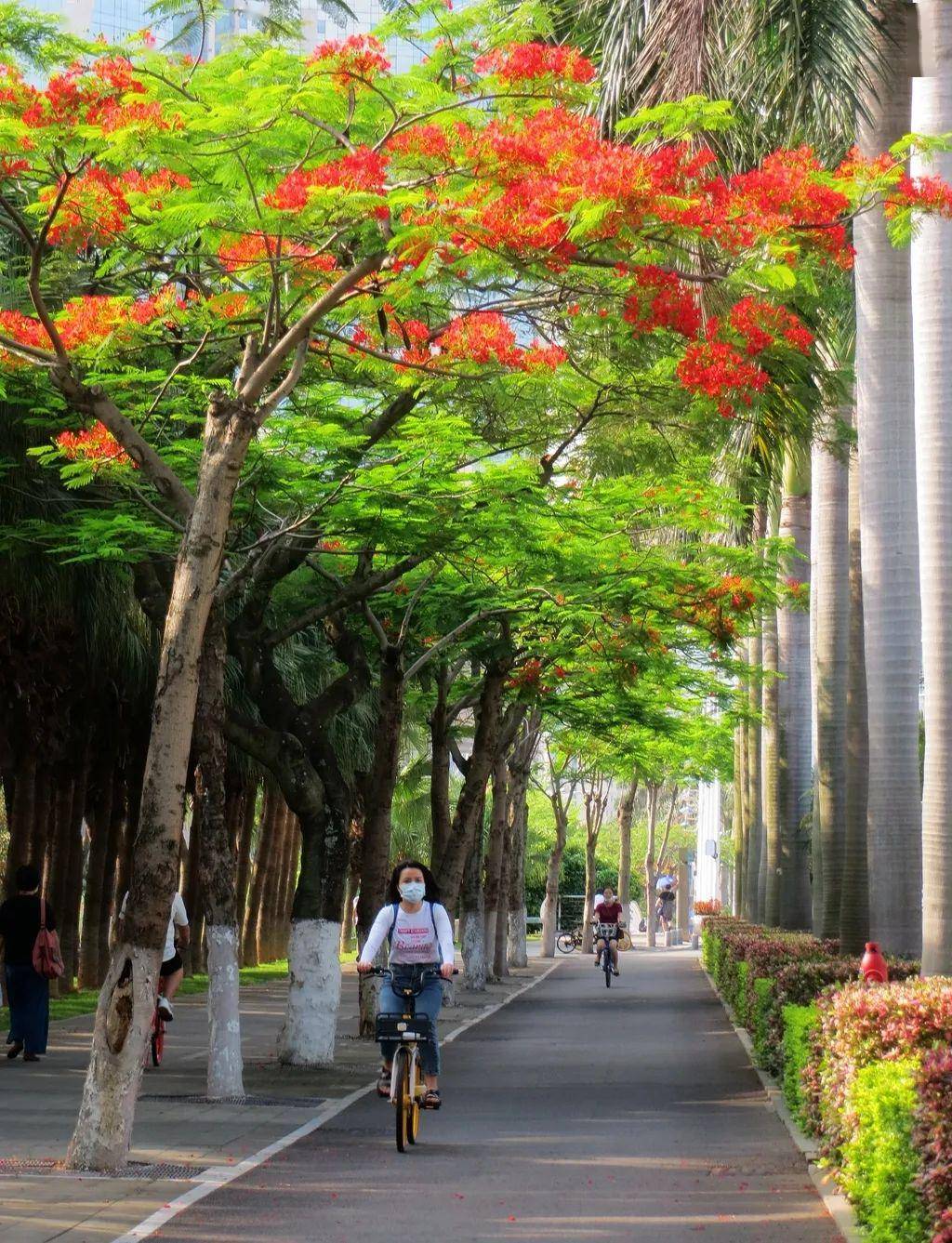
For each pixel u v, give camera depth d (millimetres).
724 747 41438
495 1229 7820
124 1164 9453
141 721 25641
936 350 11844
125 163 10344
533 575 18281
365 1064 16328
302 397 15344
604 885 75562
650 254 10039
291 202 9734
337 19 12562
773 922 31516
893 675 13930
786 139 13219
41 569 17109
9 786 22375
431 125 9805
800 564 28266
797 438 19062
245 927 37219
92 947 26500
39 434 15648
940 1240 5781
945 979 9789
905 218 10477
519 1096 14055
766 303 10703
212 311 12352
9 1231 7598
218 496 9766
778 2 11906
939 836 11500
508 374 11992
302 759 15844
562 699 25516
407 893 11062
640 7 12047
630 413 15055
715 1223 7980
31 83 11312
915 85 12008
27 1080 14070
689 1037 21172
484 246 9711
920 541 11875
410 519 14555
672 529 19797
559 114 9945
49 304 14430
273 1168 9711
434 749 25703
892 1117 6855
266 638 16203
